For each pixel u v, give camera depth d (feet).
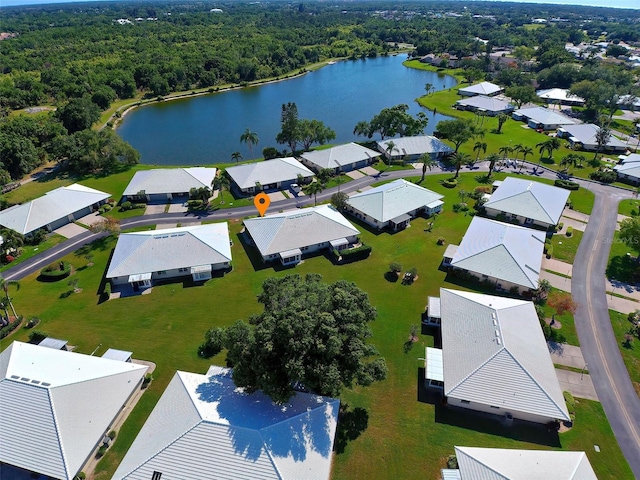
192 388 173.06
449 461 159.33
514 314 211.61
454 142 517.96
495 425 175.63
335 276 270.26
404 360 207.10
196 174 392.88
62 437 155.84
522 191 344.90
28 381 169.89
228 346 170.30
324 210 320.29
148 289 258.16
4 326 226.38
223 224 311.27
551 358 207.10
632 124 583.17
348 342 160.45
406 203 339.16
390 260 288.10
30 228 309.01
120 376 183.11
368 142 522.88
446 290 236.63
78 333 223.10
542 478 138.92
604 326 229.86
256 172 394.93
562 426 175.73
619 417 180.45
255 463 143.74
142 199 371.15
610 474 158.30
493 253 264.11
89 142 428.15
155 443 152.25
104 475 155.63
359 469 158.51
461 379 181.78
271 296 182.50
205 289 258.37
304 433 155.84
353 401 185.37
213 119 641.81
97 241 310.65
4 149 412.77
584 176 420.77
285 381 156.04
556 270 275.39
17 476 156.66
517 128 582.76
